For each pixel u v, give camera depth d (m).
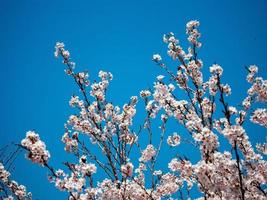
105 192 7.16
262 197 6.42
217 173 6.02
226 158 6.09
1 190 6.22
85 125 8.66
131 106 9.27
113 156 7.40
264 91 7.81
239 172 5.47
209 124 7.22
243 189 5.61
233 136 5.38
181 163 6.90
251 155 6.64
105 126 8.63
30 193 6.87
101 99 9.35
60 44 9.59
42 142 5.27
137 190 7.55
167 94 8.20
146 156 7.99
